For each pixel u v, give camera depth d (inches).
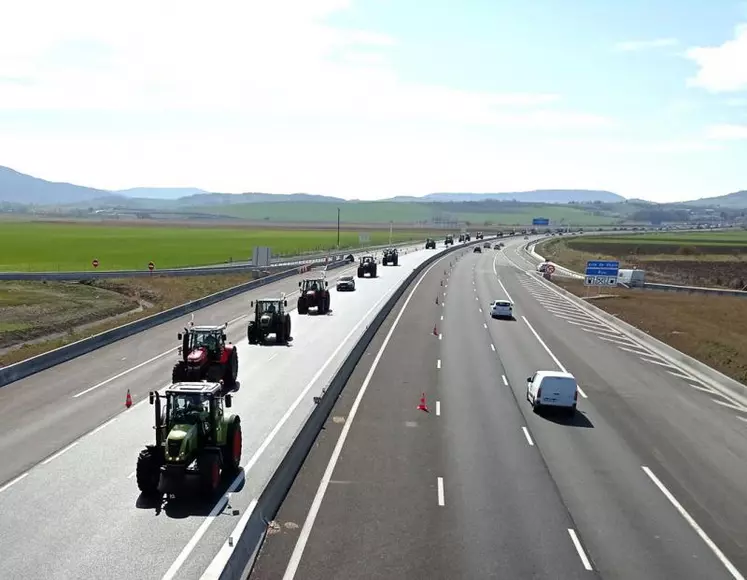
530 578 673.6
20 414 1159.0
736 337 2256.4
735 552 748.0
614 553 733.3
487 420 1206.3
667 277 4835.1
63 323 2217.0
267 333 1828.2
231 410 1195.3
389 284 3462.1
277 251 5792.3
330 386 1284.4
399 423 1170.6
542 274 4224.9
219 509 796.6
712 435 1180.5
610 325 2433.6
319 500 844.0
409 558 705.0
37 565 664.4
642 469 996.6
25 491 841.5
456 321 2353.6
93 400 1246.3
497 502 854.5
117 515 776.9
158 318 2117.4
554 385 1241.4
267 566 681.0
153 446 827.4
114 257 4697.3
